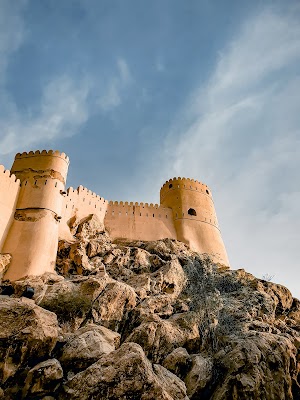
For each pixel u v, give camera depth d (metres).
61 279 26.12
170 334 21.89
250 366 18.67
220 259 45.97
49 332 16.83
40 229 29.20
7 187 30.78
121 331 23.08
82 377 14.77
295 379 20.75
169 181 56.75
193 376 18.66
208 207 53.94
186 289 32.38
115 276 30.92
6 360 15.20
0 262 25.75
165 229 47.59
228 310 28.36
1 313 16.52
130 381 14.20
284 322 31.70
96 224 40.84
